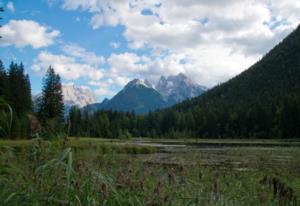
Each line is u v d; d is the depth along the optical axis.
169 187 5.92
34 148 4.41
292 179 11.38
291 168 15.63
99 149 7.43
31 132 4.41
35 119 4.50
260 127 113.81
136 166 8.00
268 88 189.00
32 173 4.38
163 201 5.10
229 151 37.88
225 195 7.36
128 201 4.64
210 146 58.97
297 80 180.75
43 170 4.38
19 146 4.49
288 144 67.31
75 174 4.50
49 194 4.18
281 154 30.53
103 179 4.43
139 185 5.46
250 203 7.73
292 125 100.94
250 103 153.38
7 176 4.45
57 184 4.30
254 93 190.75
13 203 4.01
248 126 117.75
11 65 60.31
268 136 109.19
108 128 71.69
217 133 123.81
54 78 52.22
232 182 9.55
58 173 4.50
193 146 59.03
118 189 5.08
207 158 26.44
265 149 40.97
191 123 133.00
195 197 5.66
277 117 108.19
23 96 54.59
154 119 139.75
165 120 138.00
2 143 4.32
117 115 136.00
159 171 7.88
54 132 4.59
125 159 8.45
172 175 6.22
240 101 171.62
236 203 7.15
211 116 128.12
